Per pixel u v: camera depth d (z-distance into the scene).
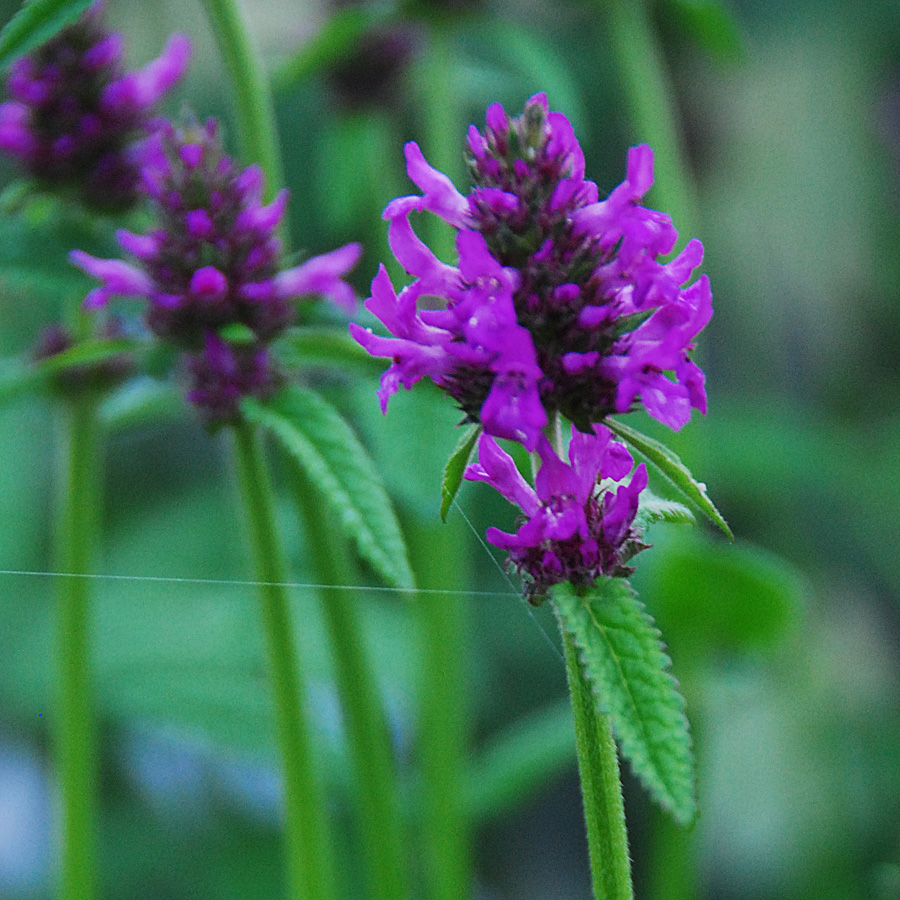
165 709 0.92
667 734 0.69
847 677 1.46
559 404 0.70
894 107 1.82
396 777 1.06
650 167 0.69
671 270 0.69
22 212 0.85
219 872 1.18
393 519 0.74
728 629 0.99
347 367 0.79
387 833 0.81
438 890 0.92
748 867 1.33
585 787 0.70
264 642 0.80
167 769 1.28
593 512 0.71
